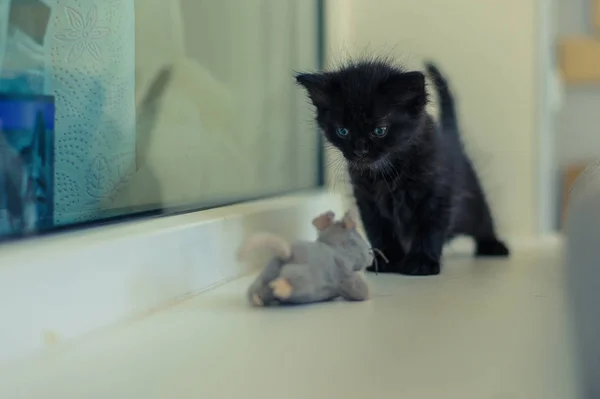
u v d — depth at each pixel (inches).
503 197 36.2
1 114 22.9
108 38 26.9
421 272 28.4
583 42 51.8
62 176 24.5
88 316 21.5
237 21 32.8
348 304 23.9
